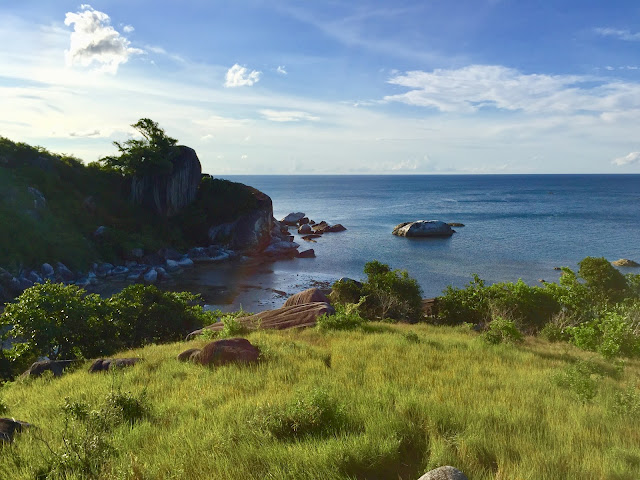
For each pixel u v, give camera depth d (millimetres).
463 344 16344
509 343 16781
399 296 30922
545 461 5246
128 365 13078
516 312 27406
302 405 6645
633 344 17062
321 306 22312
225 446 5625
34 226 58125
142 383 10344
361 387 8602
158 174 79812
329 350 13695
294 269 67625
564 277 34406
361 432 6059
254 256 78500
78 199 72062
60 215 65500
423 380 9359
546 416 7223
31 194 62531
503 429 6395
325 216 142125
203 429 6398
